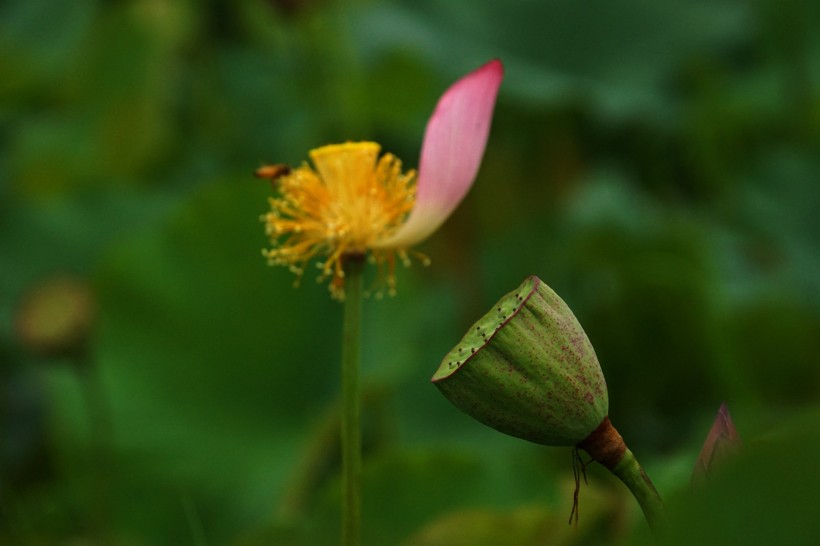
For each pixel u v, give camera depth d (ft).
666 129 9.53
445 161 5.08
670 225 7.85
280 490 6.43
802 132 9.07
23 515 6.55
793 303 7.05
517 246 8.25
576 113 9.82
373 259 5.21
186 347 6.69
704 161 9.25
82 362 6.37
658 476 5.47
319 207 5.22
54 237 7.74
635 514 5.57
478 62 9.91
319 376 6.69
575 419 4.54
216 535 6.46
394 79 9.48
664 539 4.05
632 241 7.84
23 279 7.59
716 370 7.20
